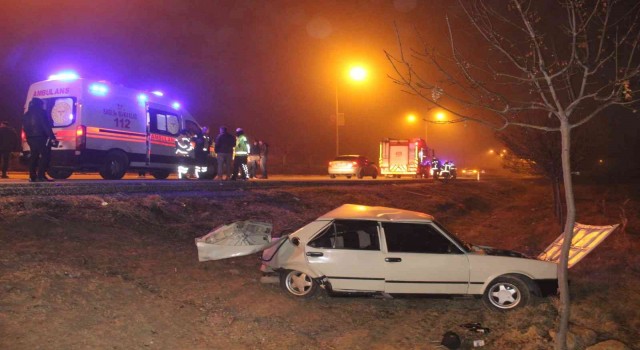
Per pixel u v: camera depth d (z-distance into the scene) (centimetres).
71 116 1359
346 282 769
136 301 665
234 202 1423
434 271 765
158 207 1178
